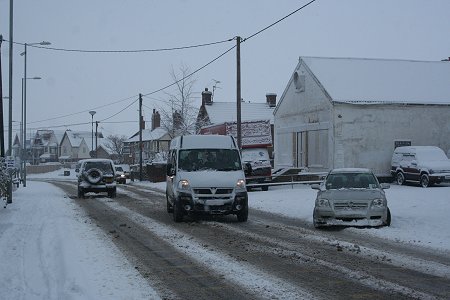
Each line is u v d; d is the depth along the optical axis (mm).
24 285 8148
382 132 31844
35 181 58094
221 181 16281
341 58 36812
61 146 119750
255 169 29656
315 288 8023
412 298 7441
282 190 28781
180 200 16297
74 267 9336
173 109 48625
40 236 13141
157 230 14664
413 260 10133
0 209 20125
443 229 13859
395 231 13727
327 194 14812
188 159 17297
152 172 49406
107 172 28328
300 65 36094
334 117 31328
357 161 31406
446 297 7480
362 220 14398
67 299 7297
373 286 8141
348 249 11352
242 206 16391
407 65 37406
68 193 32625
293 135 36562
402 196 22047
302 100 35375
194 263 9969
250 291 7891
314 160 33844
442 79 35844
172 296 7605
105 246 11781
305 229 14766
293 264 9836
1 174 20891
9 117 31391
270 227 15273
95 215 18719
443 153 29234
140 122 51875
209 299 7484
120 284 8234
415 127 32375
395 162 30734
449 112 32906
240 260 10242
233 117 56625
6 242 12086
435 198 20812
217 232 14250
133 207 22188
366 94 32281
